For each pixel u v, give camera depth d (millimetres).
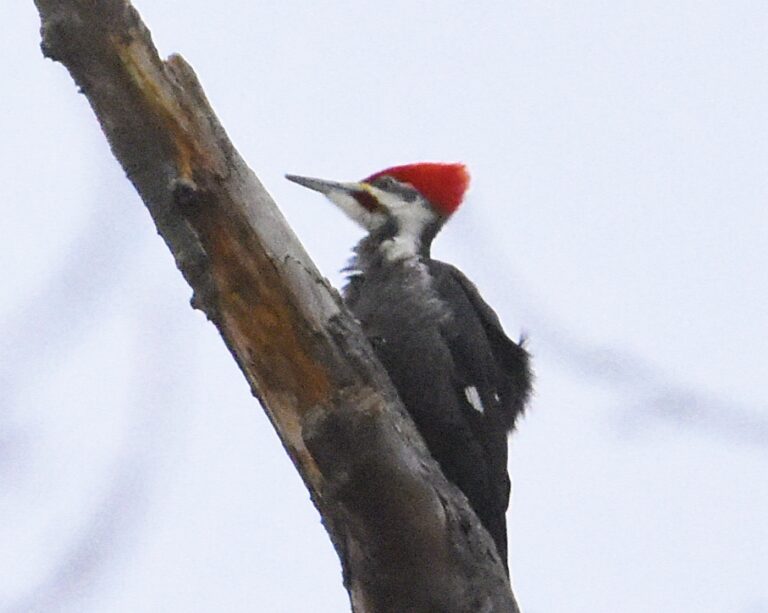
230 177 7621
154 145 7629
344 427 6496
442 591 7000
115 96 7621
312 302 7609
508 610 7117
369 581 6992
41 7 7668
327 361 7578
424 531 6844
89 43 7590
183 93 7656
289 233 7699
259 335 7664
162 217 7742
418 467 6797
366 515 6734
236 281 7645
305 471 7645
